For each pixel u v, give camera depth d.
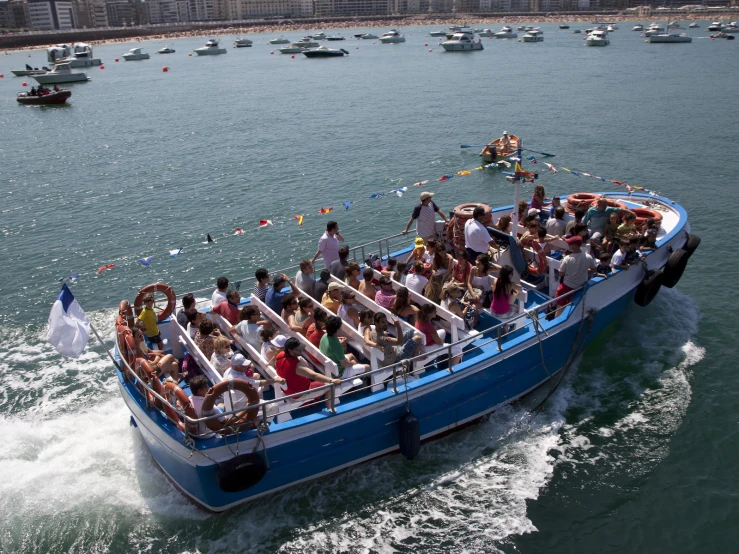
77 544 8.52
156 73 100.00
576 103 48.94
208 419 7.80
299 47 137.75
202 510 8.91
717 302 15.00
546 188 26.09
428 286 10.63
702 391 11.45
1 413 11.62
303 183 28.70
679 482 9.45
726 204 22.72
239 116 51.31
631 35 148.25
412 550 8.31
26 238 22.77
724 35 122.31
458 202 24.94
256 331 9.44
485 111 47.16
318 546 8.39
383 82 71.56
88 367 13.39
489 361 9.84
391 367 8.79
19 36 176.25
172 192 28.30
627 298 12.63
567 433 10.44
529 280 12.16
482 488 9.29
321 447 8.73
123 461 10.05
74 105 64.69
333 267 11.45
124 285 18.23
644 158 30.22
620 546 8.43
